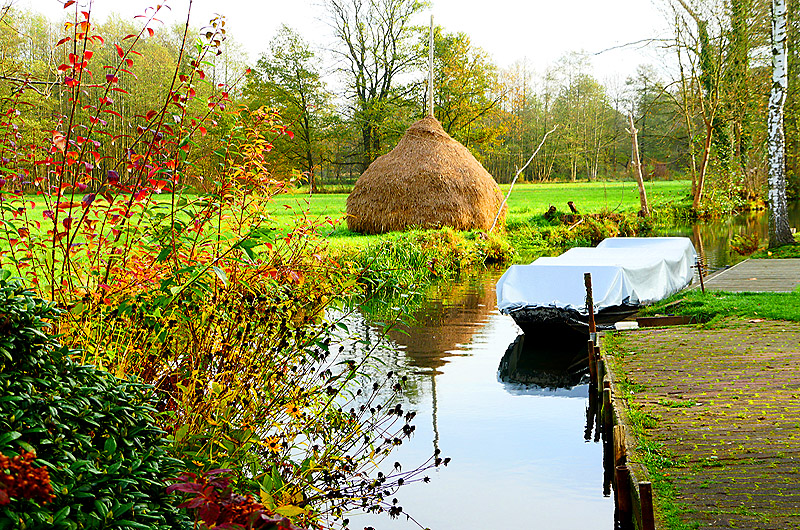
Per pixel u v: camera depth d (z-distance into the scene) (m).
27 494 2.12
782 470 5.05
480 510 5.86
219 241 4.80
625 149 82.12
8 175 4.30
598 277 12.17
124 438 2.96
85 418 2.79
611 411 6.82
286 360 5.25
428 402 8.83
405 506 5.93
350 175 67.00
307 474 4.91
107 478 2.62
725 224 32.09
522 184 77.56
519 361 10.93
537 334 12.45
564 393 9.34
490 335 12.77
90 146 4.46
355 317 13.91
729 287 13.62
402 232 25.08
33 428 2.51
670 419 6.34
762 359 8.26
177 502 3.13
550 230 29.06
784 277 14.55
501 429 7.89
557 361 11.00
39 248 4.47
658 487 4.87
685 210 34.09
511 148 83.50
